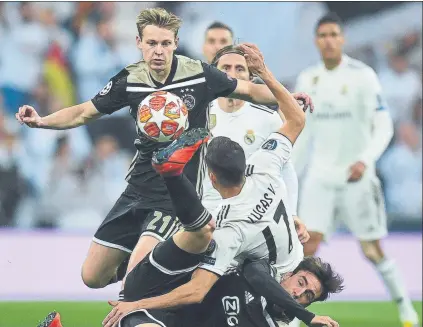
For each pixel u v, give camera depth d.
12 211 40.31
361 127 28.27
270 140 15.76
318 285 15.24
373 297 33.47
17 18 43.75
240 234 14.63
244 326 14.98
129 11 45.06
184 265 14.40
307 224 28.08
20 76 43.03
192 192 13.34
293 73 45.94
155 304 14.20
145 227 16.84
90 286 18.53
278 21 45.75
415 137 44.09
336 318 27.86
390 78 45.41
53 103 43.34
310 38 45.88
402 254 38.16
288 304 14.49
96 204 41.34
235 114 19.92
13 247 36.94
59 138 41.16
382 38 46.72
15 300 31.56
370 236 27.62
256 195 14.95
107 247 18.06
